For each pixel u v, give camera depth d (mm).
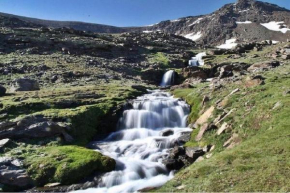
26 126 26188
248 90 27891
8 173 19953
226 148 20672
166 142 26016
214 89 33281
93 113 32594
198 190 14578
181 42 154000
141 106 36312
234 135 21641
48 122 26719
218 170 15914
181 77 66688
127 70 70000
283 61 51969
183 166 21594
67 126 27797
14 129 25438
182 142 25641
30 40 77938
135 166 21953
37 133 25562
